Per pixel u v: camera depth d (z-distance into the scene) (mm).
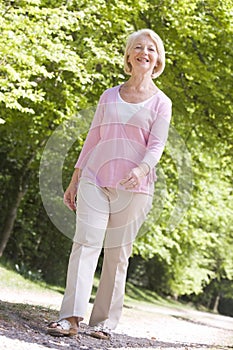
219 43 19719
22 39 12555
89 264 7004
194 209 28547
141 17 18984
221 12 18484
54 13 13367
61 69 15359
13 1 13078
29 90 13180
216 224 32906
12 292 17141
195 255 42281
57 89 18281
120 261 7395
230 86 20219
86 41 16250
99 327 7582
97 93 19453
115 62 15844
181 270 44031
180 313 33625
